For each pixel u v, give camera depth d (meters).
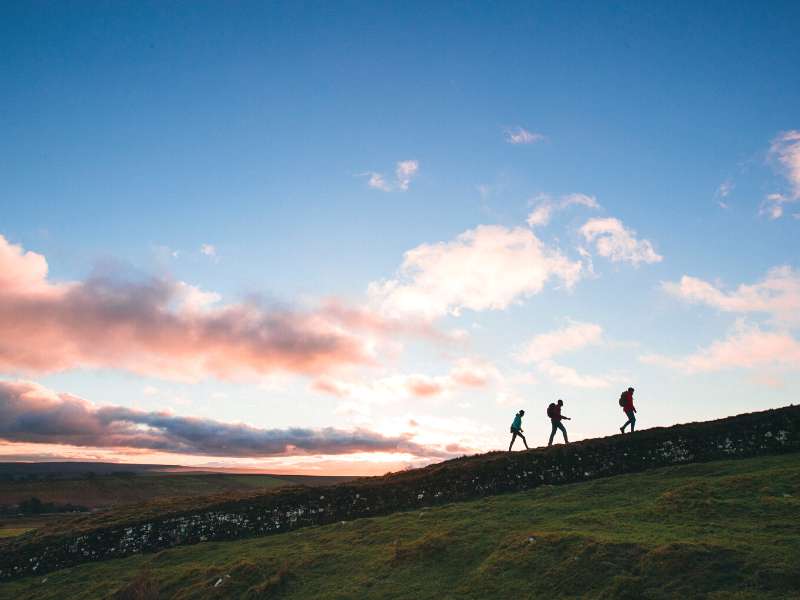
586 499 24.44
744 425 27.34
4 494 115.69
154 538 29.69
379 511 28.80
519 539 20.06
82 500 116.56
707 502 20.56
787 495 20.34
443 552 20.92
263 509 29.98
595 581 16.42
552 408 32.03
